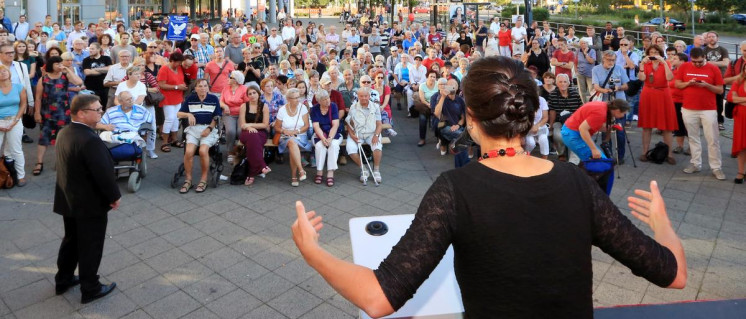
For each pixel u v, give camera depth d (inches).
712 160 282.5
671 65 352.2
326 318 152.1
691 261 184.5
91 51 359.9
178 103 344.8
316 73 364.5
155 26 847.7
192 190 268.2
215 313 154.6
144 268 182.7
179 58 336.8
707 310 85.0
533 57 499.2
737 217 226.2
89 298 159.3
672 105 305.0
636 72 437.7
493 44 698.8
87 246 156.5
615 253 51.7
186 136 267.7
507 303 47.2
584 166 208.4
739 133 263.0
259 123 282.8
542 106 299.6
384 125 341.7
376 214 235.6
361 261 76.1
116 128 269.1
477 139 55.4
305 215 53.6
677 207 239.3
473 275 48.4
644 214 60.7
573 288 47.9
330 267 49.1
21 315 152.9
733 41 1245.7
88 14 975.0
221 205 246.5
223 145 359.6
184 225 221.6
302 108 292.5
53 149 342.6
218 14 1802.4
